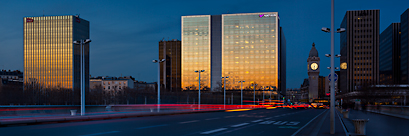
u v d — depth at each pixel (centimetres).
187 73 19250
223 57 19225
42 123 2295
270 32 19062
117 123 2342
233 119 3016
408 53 17000
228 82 19062
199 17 19450
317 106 10094
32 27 18138
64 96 11300
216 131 1794
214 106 10819
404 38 17788
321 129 1902
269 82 18862
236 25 19300
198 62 19250
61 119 2458
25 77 18012
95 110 4331
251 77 18988
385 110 4484
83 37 18312
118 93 13262
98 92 13912
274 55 18950
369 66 19988
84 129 1825
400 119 3164
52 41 17938
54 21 17962
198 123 2412
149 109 5788
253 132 1789
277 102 18550
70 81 17512
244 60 19125
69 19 17800
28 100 8944
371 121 2836
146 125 2156
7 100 7944
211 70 19225
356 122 1650
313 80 16788
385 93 10412
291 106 11431
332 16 1638
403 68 17950
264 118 3262
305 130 1942
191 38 19400
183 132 1712
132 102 7500
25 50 18162
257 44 19100
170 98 8206
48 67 17850
